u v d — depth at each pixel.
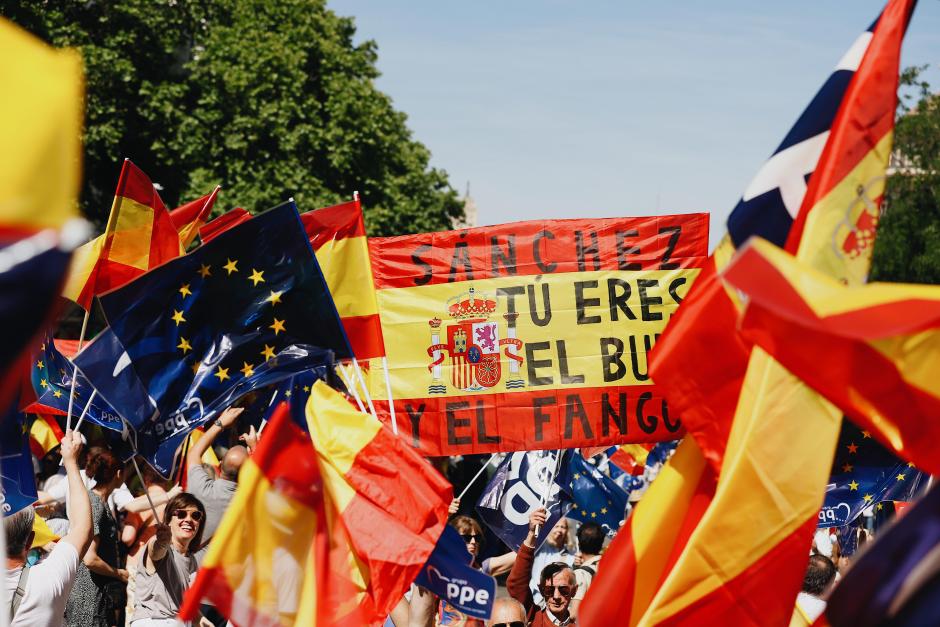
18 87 2.89
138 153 37.59
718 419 5.83
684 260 9.89
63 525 9.80
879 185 5.82
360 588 7.34
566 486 11.79
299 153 38.09
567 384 9.84
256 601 6.00
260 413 10.69
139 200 9.47
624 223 9.93
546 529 11.12
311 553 6.12
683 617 5.63
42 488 12.78
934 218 33.03
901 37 5.85
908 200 32.81
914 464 5.01
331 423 7.68
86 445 10.75
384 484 7.54
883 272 33.47
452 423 9.94
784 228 6.15
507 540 11.37
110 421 9.36
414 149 43.41
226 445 11.80
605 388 9.82
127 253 9.46
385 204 39.78
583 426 9.83
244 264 8.01
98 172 37.56
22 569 6.90
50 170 2.90
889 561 3.95
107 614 9.55
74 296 9.46
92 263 9.57
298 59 38.09
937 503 3.92
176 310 7.95
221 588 5.97
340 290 9.44
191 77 37.66
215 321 7.98
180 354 7.93
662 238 9.90
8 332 2.92
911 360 5.00
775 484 5.61
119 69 34.00
